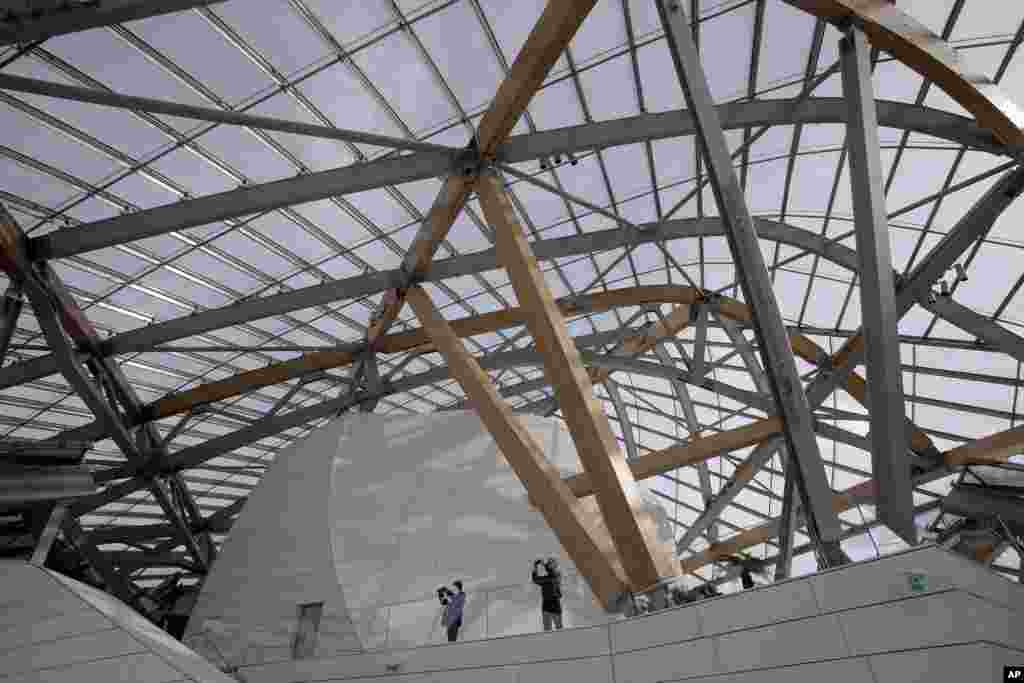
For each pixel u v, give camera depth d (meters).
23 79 8.97
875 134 9.14
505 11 14.27
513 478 18.55
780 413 8.46
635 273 28.48
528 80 12.56
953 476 24.75
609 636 8.34
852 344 23.34
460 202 16.12
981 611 5.51
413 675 9.53
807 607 6.62
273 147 16.09
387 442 18.70
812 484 8.26
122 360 24.11
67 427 27.83
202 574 30.95
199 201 15.73
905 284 18.92
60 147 14.28
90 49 12.35
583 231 24.00
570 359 11.84
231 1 12.39
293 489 18.08
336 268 21.97
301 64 14.10
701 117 8.65
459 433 19.25
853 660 6.07
